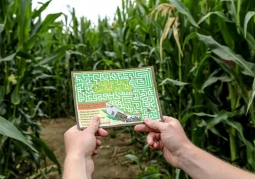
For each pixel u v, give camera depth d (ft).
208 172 4.05
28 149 9.20
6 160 8.52
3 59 7.43
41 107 22.29
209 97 7.91
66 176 3.51
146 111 4.19
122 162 12.38
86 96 4.09
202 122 7.35
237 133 7.46
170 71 8.98
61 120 21.81
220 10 7.84
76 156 3.70
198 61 8.13
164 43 8.56
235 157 7.55
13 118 7.95
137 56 12.96
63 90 21.76
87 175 3.64
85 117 4.03
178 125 4.41
